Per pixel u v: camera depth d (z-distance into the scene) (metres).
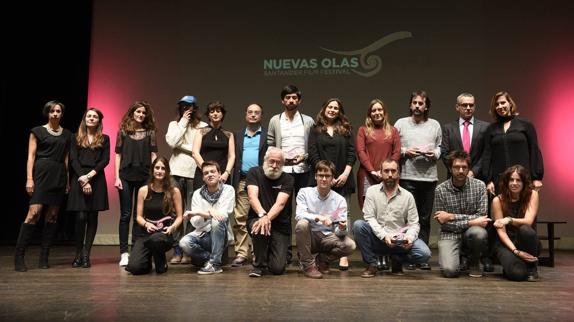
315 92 5.43
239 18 5.57
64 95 6.02
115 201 5.44
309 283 2.80
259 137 3.79
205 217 3.25
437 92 5.28
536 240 2.95
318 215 3.11
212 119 3.78
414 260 3.13
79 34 5.96
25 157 6.07
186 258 3.73
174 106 5.56
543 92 5.16
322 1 5.47
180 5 5.62
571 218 5.04
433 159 3.54
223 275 3.12
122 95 5.59
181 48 5.60
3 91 6.02
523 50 5.21
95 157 3.58
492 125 3.52
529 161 3.39
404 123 3.66
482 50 5.25
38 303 2.23
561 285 2.78
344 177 3.42
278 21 5.52
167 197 3.29
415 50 5.33
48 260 3.87
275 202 3.15
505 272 2.99
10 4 5.95
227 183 3.85
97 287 2.65
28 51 6.03
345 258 3.41
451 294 2.48
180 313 2.03
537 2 5.21
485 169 3.49
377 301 2.29
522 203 3.13
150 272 3.23
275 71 5.49
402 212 3.17
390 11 5.39
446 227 3.20
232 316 1.98
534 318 1.97
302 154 3.61
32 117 6.06
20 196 6.08
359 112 5.36
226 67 5.55
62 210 5.70
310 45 5.46
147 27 5.64
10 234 6.04
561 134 5.11
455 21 5.30
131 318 1.95
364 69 5.38
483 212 3.19
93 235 3.57
